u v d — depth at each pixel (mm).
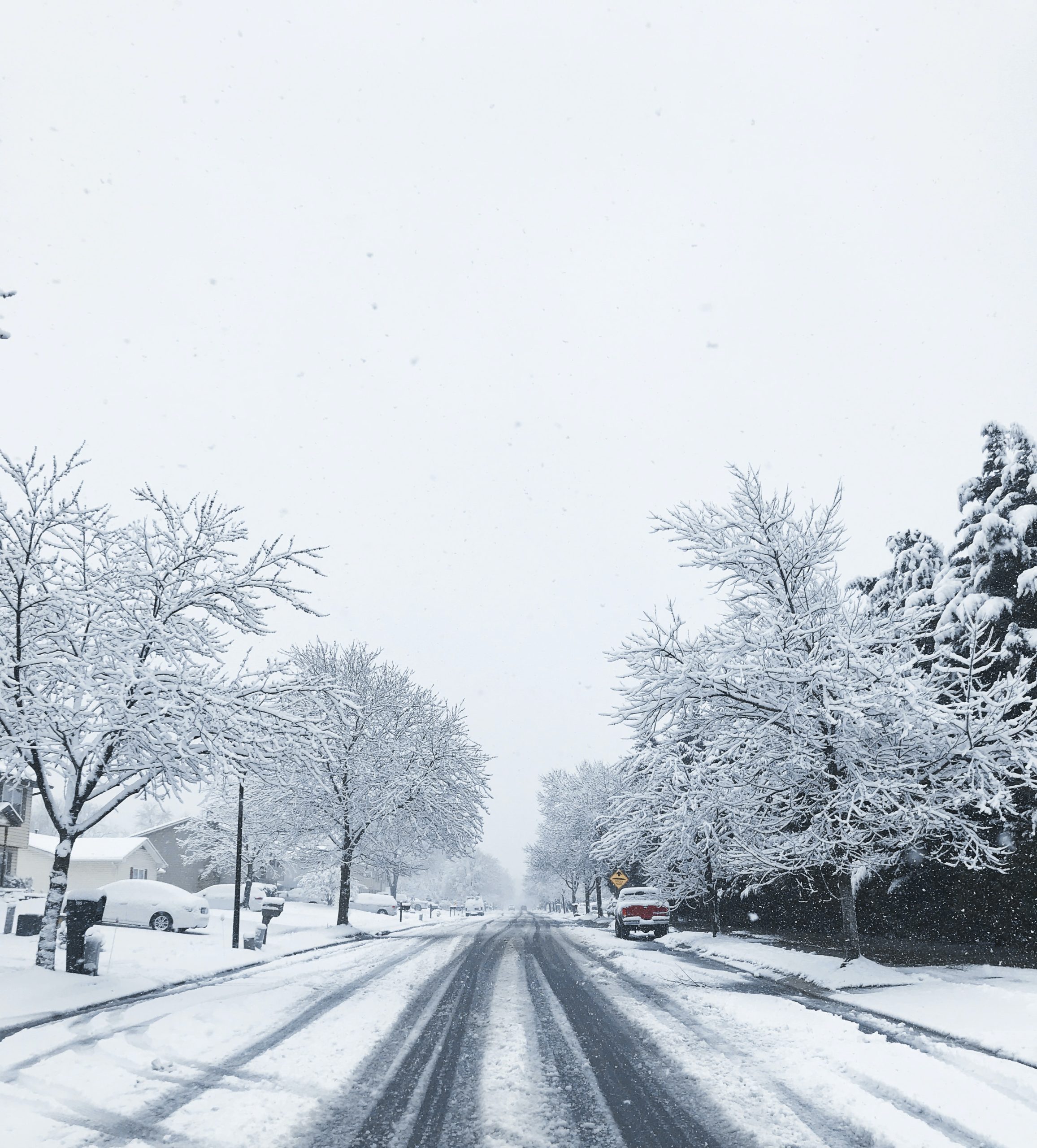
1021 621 18969
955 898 19406
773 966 16891
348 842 33469
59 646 14922
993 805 14133
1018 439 20906
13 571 14188
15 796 39719
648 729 17219
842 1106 6879
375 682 35000
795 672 15344
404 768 34781
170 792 15820
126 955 17688
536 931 31516
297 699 16375
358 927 34438
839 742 15391
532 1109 6875
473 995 12914
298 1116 6637
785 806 16922
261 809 34281
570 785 64375
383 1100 7109
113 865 48312
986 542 19812
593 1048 9094
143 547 16094
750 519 17828
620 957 19188
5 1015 10875
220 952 19422
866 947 19594
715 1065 8328
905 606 20234
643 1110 6855
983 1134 6105
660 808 17453
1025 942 17734
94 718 14805
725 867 22359
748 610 17734
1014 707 17578
